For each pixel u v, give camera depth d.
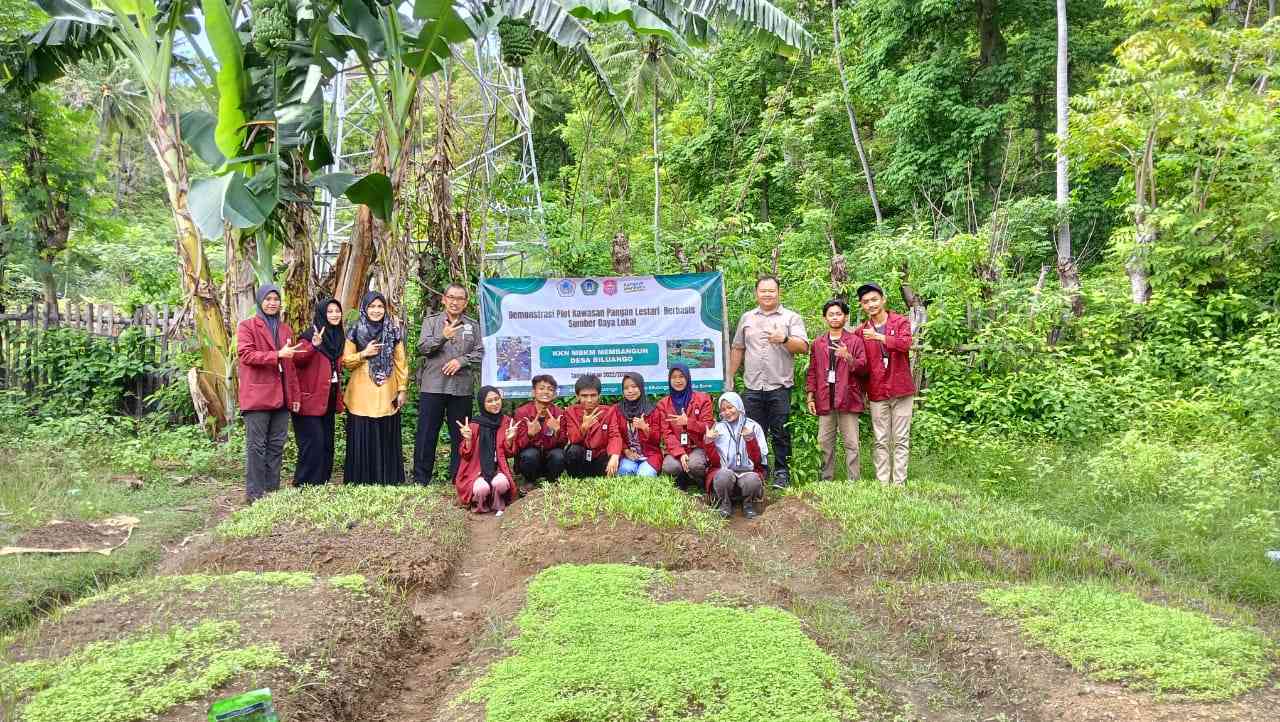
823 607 5.92
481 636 5.28
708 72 24.33
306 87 9.87
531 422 8.69
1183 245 13.16
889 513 7.39
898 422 8.80
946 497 8.09
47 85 14.14
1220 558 6.64
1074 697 4.33
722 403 8.41
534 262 11.70
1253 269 13.13
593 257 10.80
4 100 13.42
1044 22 22.42
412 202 10.67
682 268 10.69
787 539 7.54
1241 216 12.87
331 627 4.92
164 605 5.20
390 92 10.48
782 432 9.05
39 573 6.03
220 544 6.65
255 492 8.46
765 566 6.80
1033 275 19.11
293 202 9.93
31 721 3.75
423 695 4.71
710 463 8.48
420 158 10.88
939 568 6.50
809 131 25.23
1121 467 8.66
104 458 9.83
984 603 5.59
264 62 9.68
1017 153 22.38
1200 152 13.81
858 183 27.22
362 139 18.08
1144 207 13.62
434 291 10.55
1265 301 13.15
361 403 9.00
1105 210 21.11
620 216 15.05
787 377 9.04
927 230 16.58
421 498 7.92
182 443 10.25
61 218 15.13
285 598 5.34
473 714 4.14
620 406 9.04
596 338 9.71
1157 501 8.16
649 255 11.17
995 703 4.56
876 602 6.02
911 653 5.27
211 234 8.34
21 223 14.36
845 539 7.00
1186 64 14.66
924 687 4.82
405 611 5.54
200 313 10.50
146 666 4.29
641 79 18.58
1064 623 5.14
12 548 6.50
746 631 4.94
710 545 6.77
